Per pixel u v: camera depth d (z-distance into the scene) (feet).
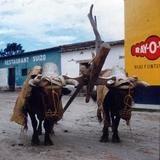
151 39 53.52
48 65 31.22
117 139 32.86
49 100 29.63
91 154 28.35
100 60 30.73
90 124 44.24
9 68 131.23
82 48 92.63
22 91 31.63
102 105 32.04
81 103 70.49
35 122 31.89
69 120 47.75
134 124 43.57
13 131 39.40
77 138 35.06
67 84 31.35
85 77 31.96
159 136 35.94
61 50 100.53
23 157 27.76
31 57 118.01
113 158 27.04
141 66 55.16
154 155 27.96
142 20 54.54
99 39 31.89
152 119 47.14
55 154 28.48
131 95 31.01
